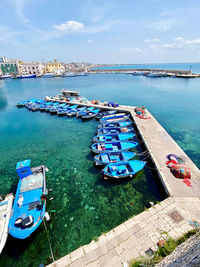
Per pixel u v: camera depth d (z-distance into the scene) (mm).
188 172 13070
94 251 7895
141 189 13680
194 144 21172
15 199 11406
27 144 23109
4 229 9336
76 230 10562
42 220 10297
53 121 32781
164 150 17406
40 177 13188
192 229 8258
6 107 45469
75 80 106250
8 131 28438
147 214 9773
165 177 13133
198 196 11109
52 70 152750
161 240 7914
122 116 30062
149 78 101875
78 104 41156
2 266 8781
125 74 149625
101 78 116375
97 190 13859
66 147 21641
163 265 4730
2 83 98125
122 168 14844
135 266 6859
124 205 12281
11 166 18000
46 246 9641
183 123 28578
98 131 23875
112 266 7191
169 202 10617
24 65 137000
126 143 20062
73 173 16172
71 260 7602
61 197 13242
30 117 36031
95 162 16828
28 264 8844
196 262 2980
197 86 64812
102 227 10703
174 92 54625
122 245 8062
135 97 49625
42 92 66125
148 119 27688
